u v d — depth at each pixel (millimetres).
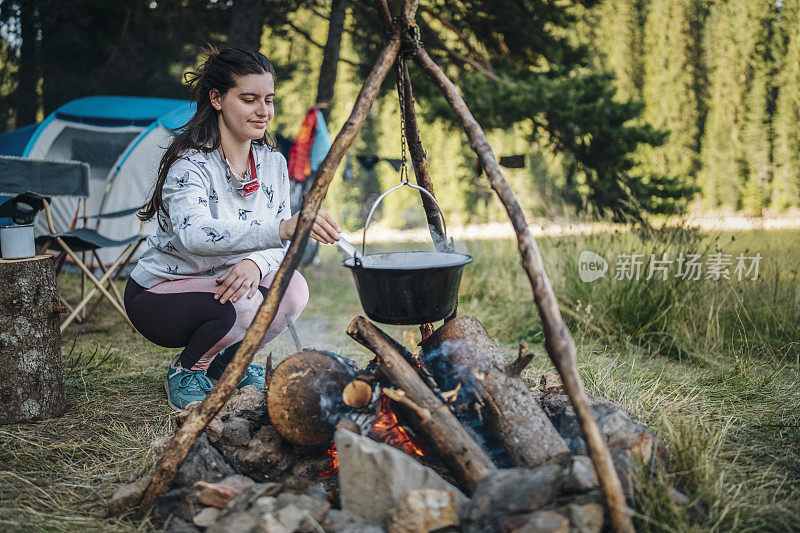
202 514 1824
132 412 2787
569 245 4953
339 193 18672
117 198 6746
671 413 2613
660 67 18906
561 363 1735
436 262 2227
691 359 3744
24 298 2557
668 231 4664
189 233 2258
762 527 1833
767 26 17406
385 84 8352
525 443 1927
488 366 2053
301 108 19984
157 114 6941
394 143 19609
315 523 1659
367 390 2049
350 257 2092
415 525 1601
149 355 3766
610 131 7246
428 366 2197
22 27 9094
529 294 4953
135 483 1999
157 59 9078
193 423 1939
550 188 18844
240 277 2525
